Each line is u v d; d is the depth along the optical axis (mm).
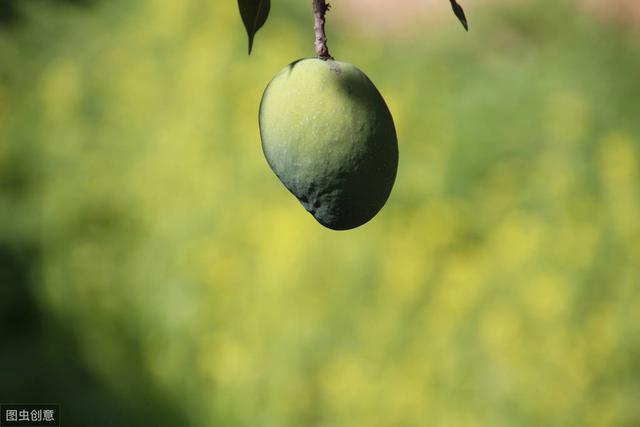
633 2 22281
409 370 12031
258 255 12812
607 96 18984
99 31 17016
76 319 12867
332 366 12031
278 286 12484
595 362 12500
